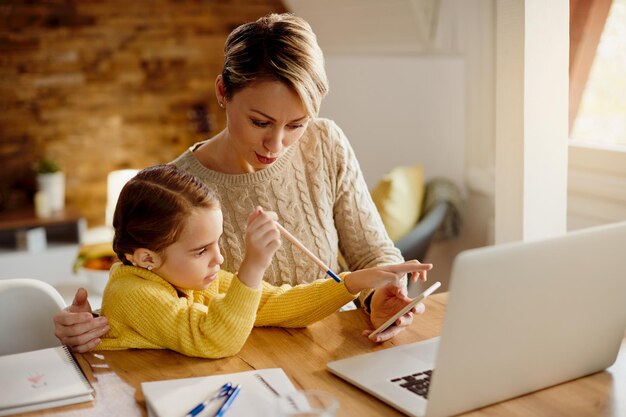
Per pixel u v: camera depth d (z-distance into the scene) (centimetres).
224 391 109
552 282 106
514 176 202
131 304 128
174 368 122
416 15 317
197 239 125
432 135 333
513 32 195
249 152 142
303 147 162
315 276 160
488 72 298
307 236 159
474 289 98
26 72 418
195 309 128
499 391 108
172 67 445
